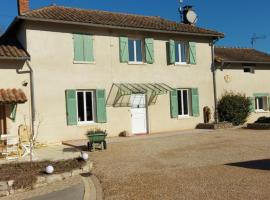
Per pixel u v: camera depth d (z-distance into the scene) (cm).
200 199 805
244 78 2548
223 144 1598
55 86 1850
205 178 991
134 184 971
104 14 2208
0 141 1514
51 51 1845
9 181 1019
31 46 1792
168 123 2195
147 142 1719
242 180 948
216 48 2727
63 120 1862
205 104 2358
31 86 1781
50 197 920
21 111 1752
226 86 2458
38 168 1194
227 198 801
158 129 2158
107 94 1995
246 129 2156
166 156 1365
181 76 2258
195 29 2344
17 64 1758
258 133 1938
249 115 2511
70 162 1258
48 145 1764
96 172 1158
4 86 1723
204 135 1912
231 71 2488
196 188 893
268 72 2677
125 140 1805
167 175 1053
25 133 1691
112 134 2000
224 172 1057
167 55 2209
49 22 1833
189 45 2295
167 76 2202
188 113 2305
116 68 2030
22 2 1978
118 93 2023
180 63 2264
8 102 1645
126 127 2047
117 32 2042
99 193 916
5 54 1705
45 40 1831
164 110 2188
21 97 1677
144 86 2081
